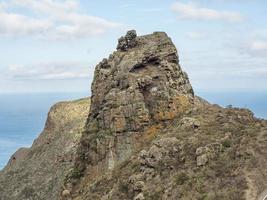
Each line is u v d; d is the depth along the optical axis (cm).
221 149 5003
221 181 4541
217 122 5759
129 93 6297
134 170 5503
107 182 5759
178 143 5381
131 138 6112
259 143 4912
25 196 12462
